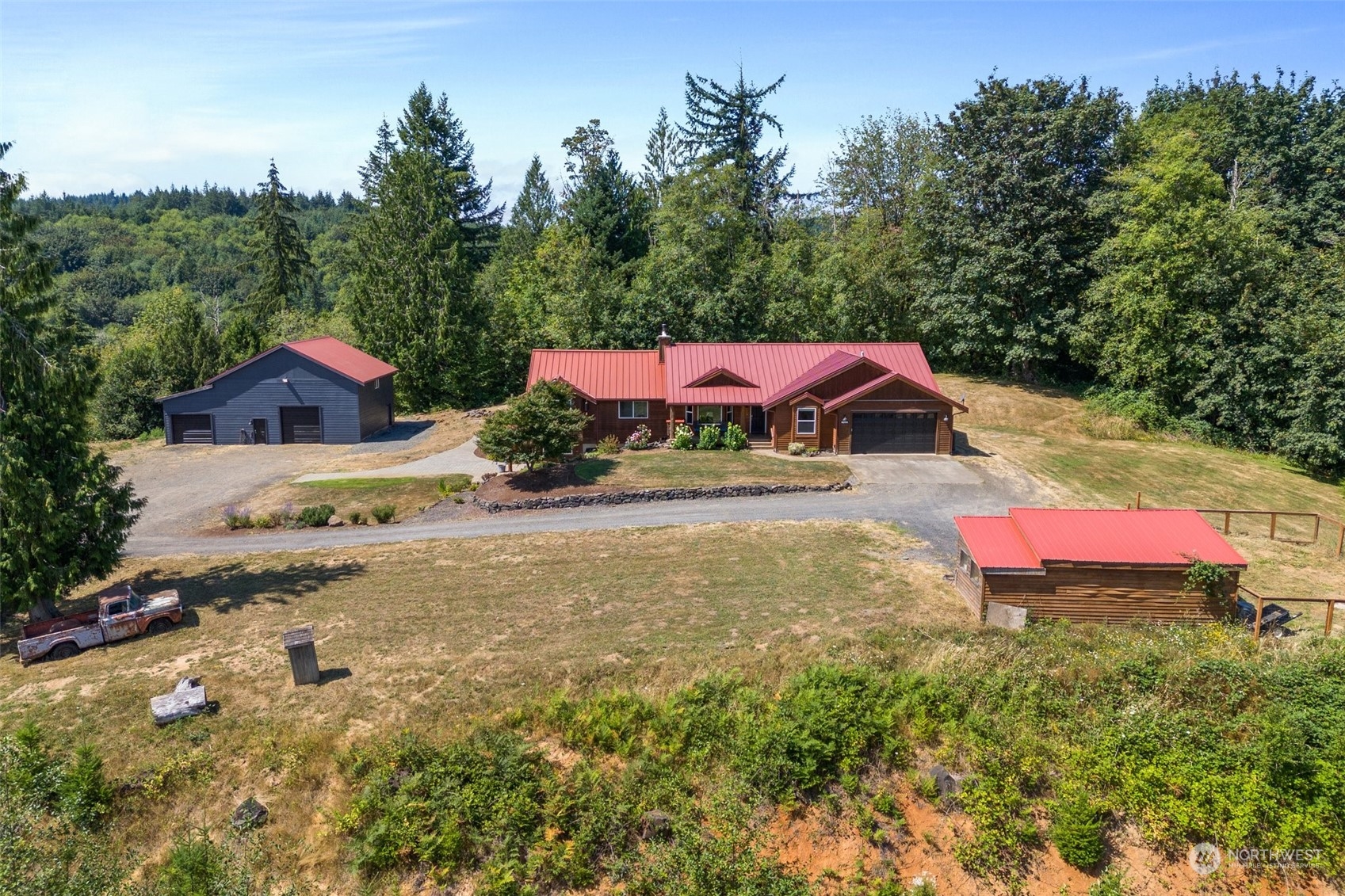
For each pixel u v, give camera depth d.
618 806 15.27
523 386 64.25
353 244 78.75
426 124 75.44
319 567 28.09
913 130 64.56
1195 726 16.50
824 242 65.25
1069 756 16.19
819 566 26.47
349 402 48.88
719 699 17.75
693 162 69.88
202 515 35.50
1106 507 33.75
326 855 14.68
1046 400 51.22
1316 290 43.97
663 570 26.50
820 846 15.26
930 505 33.62
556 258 70.31
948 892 14.66
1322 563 27.27
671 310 59.50
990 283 52.31
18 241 23.34
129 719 18.03
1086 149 52.22
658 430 45.41
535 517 33.38
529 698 18.30
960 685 17.88
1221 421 44.59
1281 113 54.44
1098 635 20.70
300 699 18.69
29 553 23.08
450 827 14.67
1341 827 14.68
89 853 13.95
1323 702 16.77
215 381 49.16
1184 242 44.97
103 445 51.72
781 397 42.25
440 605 24.12
